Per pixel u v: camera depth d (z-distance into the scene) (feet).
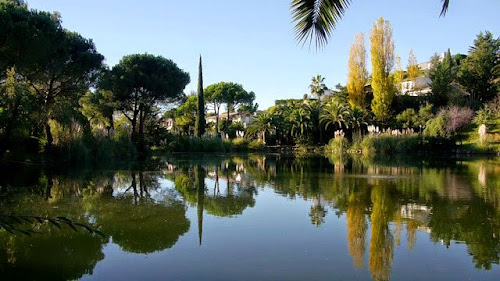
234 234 20.03
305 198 30.99
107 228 21.25
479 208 26.32
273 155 106.93
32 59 55.11
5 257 16.39
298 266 15.19
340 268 14.96
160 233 20.26
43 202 28.76
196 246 17.92
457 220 22.75
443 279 13.79
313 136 148.97
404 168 59.21
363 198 30.73
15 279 13.99
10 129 52.49
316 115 147.84
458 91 145.48
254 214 24.91
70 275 14.40
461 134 115.14
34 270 14.92
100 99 95.04
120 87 91.66
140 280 13.83
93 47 72.79
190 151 116.78
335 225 21.89
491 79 146.00
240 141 130.11
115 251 17.24
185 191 35.01
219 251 17.17
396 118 137.49
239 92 185.26
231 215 24.72
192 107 185.68
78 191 34.30
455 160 79.46
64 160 59.47
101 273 14.57
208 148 119.96
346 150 117.08
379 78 137.18
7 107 52.60
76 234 19.99
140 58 96.89
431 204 27.94
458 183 39.93
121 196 31.96
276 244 18.16
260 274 14.34
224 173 52.11
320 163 71.87
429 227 21.24
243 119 206.59
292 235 19.76
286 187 37.63
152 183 40.55
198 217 24.07
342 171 54.49
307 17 12.43
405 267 15.03
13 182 39.17
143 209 26.58
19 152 55.72
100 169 55.31
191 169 58.18
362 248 17.47
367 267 15.01
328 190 35.37
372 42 137.59
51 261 15.93
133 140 97.45
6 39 51.29
